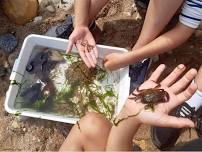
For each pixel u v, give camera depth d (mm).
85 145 691
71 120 789
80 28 830
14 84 811
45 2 944
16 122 836
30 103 826
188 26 786
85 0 833
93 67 830
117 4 951
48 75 852
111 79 854
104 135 692
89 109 826
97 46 835
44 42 859
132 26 932
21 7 903
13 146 821
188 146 552
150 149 824
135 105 615
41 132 832
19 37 917
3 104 856
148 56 813
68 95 839
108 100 835
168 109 604
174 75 655
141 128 839
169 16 783
